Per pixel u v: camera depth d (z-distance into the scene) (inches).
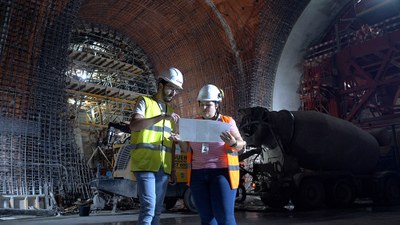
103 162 659.4
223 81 730.2
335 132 400.5
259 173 424.5
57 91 465.1
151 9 694.5
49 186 418.9
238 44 706.8
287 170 386.3
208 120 114.0
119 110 805.2
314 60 697.6
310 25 700.0
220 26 695.7
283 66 716.7
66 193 441.4
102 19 741.3
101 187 362.0
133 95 816.9
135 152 127.6
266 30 676.7
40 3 456.1
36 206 402.0
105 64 799.1
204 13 684.7
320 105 672.4
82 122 757.9
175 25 727.1
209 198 114.8
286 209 382.0
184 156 391.5
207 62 748.6
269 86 700.7
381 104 636.1
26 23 444.8
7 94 422.6
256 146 417.4
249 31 697.6
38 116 442.3
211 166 114.0
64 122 468.4
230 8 673.0
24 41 443.8
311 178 382.6
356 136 422.3
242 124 419.8
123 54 821.2
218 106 124.1
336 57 673.0
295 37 705.0
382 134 492.4
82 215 355.6
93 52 773.3
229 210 109.0
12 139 412.5
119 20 745.6
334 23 713.0
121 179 365.1
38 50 455.2
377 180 436.5
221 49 721.0
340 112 656.4
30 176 418.9
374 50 613.9
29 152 423.2
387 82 586.6
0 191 389.7
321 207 381.4
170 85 136.9
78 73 767.7
